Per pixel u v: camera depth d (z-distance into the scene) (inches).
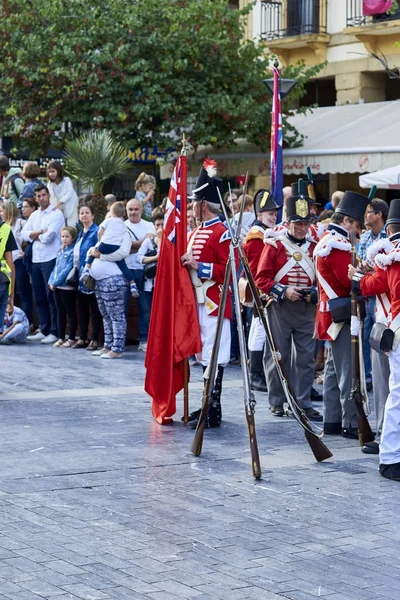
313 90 1314.0
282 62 1312.7
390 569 297.6
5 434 460.1
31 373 631.2
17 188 881.5
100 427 479.5
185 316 488.1
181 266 489.7
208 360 489.1
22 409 518.9
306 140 1063.0
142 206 746.8
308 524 337.7
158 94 1082.1
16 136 1154.0
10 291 597.3
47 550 305.6
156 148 1162.0
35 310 837.2
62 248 752.3
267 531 329.1
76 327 761.0
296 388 518.6
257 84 1119.6
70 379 611.2
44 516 338.6
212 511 349.4
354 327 451.2
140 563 296.8
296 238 514.9
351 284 454.9
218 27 1109.7
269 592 277.4
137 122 1107.3
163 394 490.3
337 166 1001.5
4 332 769.6
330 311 465.1
